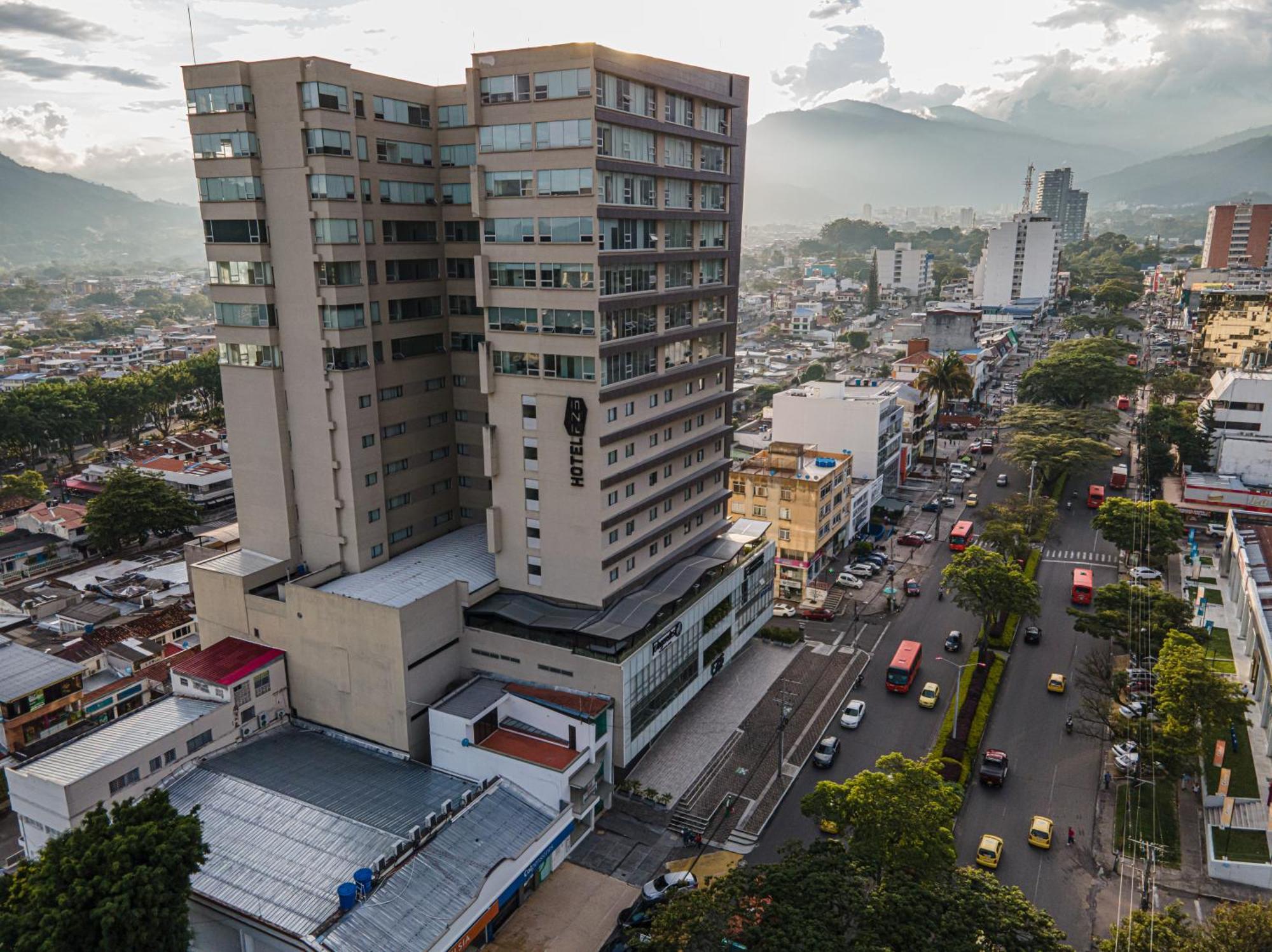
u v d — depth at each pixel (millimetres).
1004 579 90688
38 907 44750
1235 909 48875
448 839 59406
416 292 83000
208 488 151000
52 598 108438
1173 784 73250
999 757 74750
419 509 86625
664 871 64375
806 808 59469
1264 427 146500
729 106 85812
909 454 161625
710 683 90688
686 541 90062
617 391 72562
